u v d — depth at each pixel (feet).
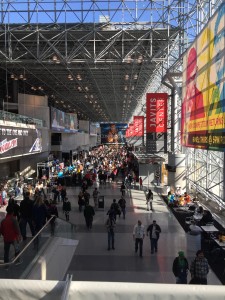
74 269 35.91
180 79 97.45
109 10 88.74
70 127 153.17
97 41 96.27
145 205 71.56
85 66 112.68
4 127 68.39
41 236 30.32
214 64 39.81
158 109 82.94
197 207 61.41
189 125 55.11
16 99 137.28
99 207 67.72
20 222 32.22
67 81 146.61
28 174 107.45
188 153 94.02
